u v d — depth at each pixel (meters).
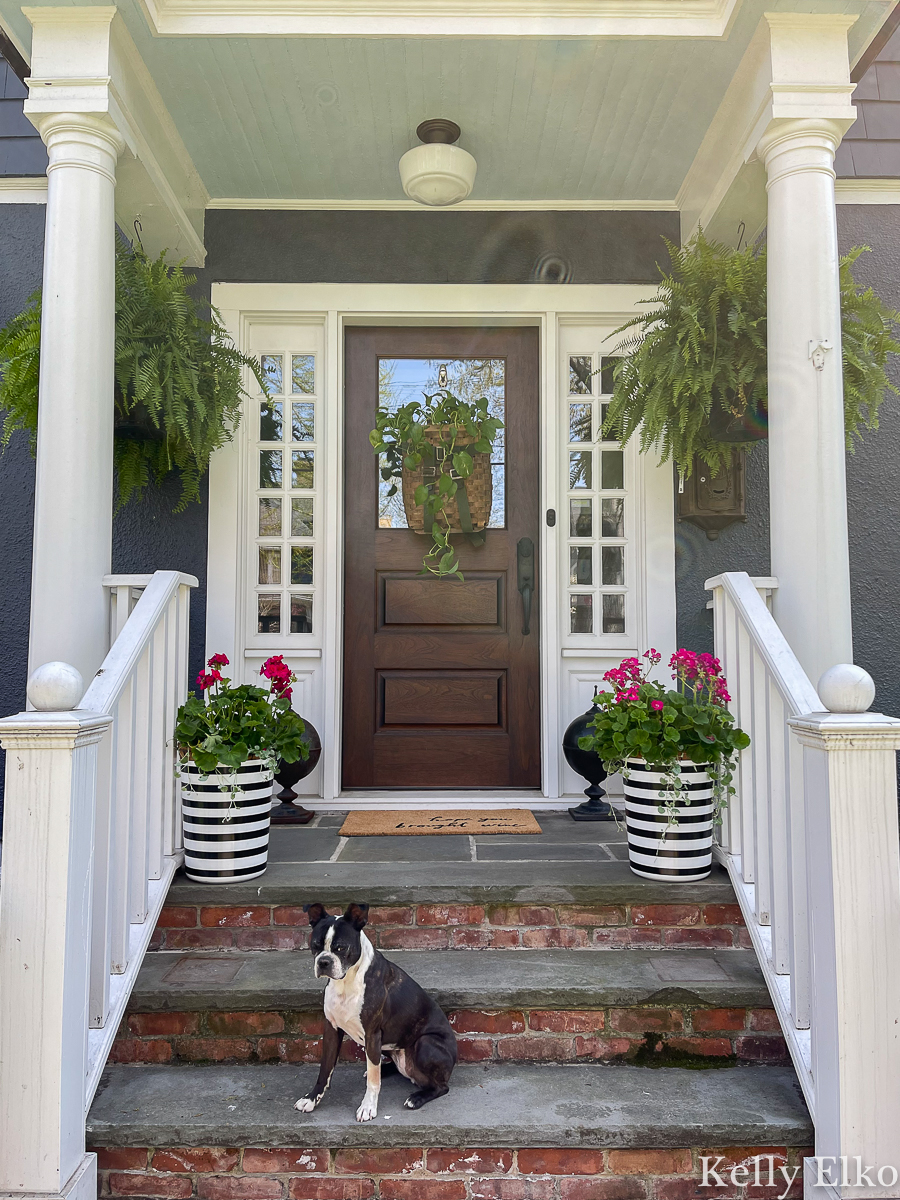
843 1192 1.77
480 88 2.96
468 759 3.85
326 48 2.74
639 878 2.61
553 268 3.79
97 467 2.61
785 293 2.69
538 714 3.86
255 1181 1.93
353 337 3.93
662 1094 2.06
